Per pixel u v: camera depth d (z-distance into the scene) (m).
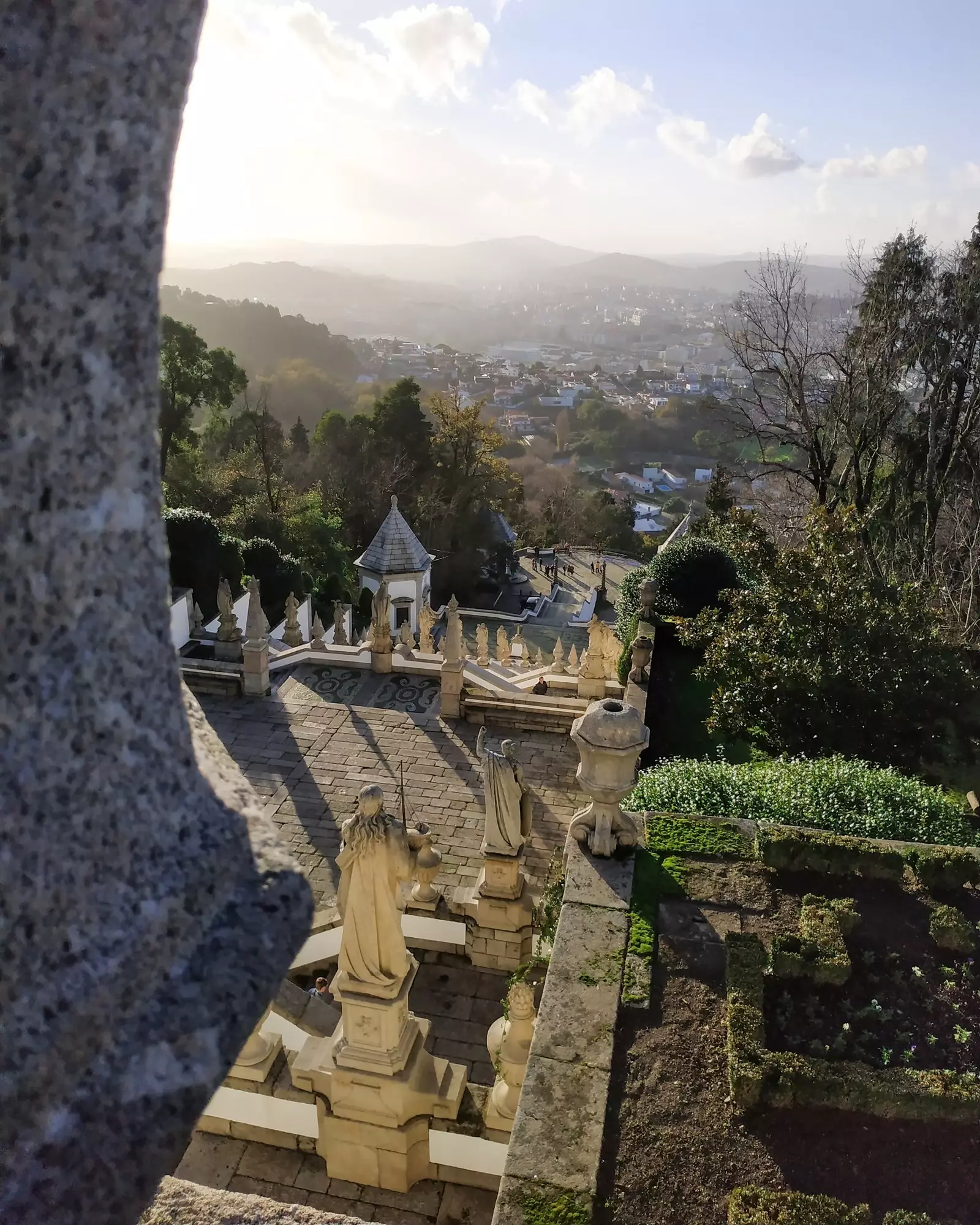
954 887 7.86
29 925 1.58
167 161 1.64
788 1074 5.95
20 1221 1.58
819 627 14.40
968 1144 5.73
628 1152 5.61
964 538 23.22
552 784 15.62
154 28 1.54
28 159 1.43
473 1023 10.63
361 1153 8.36
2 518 1.50
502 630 25.91
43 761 1.59
